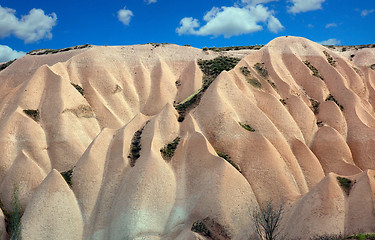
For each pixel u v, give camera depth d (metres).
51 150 65.31
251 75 70.69
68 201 52.22
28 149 63.81
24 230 49.66
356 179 47.78
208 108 61.00
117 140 58.66
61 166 63.84
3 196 57.19
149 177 52.44
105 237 51.06
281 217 47.38
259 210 51.12
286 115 63.62
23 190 57.38
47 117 68.12
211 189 50.75
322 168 59.59
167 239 49.19
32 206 51.25
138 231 49.00
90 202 53.50
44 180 53.19
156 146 56.53
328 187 46.53
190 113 61.69
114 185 54.53
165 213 51.19
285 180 53.78
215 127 59.03
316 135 63.84
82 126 70.12
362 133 63.78
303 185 56.06
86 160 56.19
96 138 58.53
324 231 43.47
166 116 60.12
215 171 52.06
